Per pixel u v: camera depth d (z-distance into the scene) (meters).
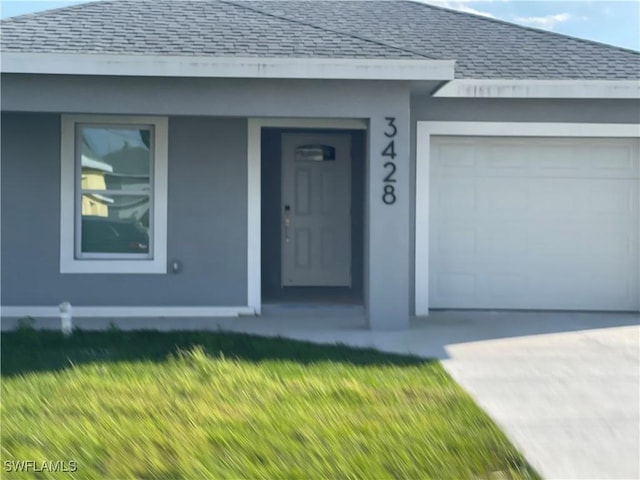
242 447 5.32
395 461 5.16
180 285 11.02
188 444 5.35
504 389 7.11
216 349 8.29
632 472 5.34
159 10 11.05
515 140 11.30
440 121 11.08
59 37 9.65
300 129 12.65
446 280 11.35
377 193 9.70
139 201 11.11
